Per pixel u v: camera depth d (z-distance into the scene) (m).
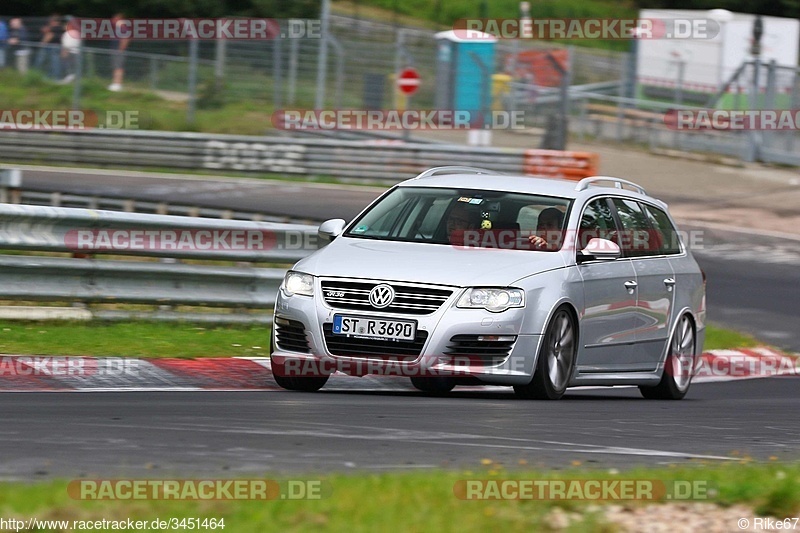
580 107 119.88
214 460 19.28
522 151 88.75
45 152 92.88
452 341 28.30
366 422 24.28
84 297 38.06
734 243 75.06
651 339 34.06
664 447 23.20
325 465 19.30
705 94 113.81
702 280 37.69
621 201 34.59
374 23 131.25
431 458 20.42
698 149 111.50
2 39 106.81
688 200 90.62
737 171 103.62
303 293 29.42
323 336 28.84
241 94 109.00
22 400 26.00
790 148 106.62
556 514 15.51
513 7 158.50
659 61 117.44
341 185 91.31
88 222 38.16
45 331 36.12
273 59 109.31
